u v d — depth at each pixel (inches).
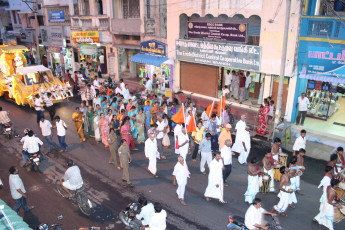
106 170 459.8
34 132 615.8
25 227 221.5
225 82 716.0
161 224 285.9
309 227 324.5
